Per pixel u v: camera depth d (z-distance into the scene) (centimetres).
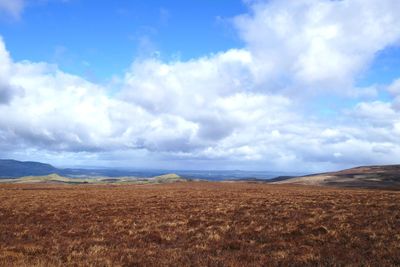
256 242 1744
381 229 1880
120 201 3853
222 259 1379
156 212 2897
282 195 4388
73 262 1348
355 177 12862
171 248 1661
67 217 2720
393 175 12500
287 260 1352
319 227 1966
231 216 2588
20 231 2189
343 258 1363
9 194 5122
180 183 10225
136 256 1473
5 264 1317
